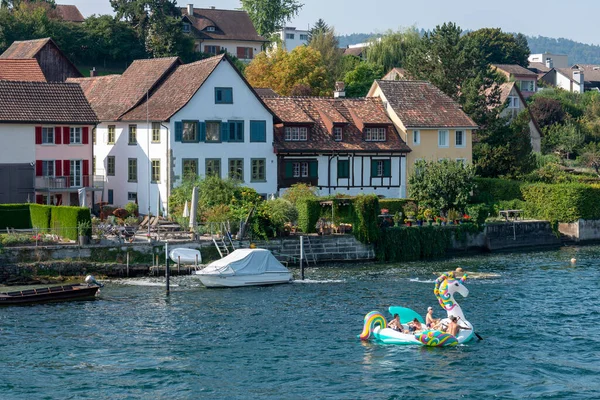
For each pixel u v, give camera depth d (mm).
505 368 72875
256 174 138500
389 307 85312
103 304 93375
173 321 86312
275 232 117562
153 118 135125
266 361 74062
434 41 175750
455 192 133875
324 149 142125
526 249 137500
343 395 66500
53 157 130250
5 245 104312
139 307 92062
